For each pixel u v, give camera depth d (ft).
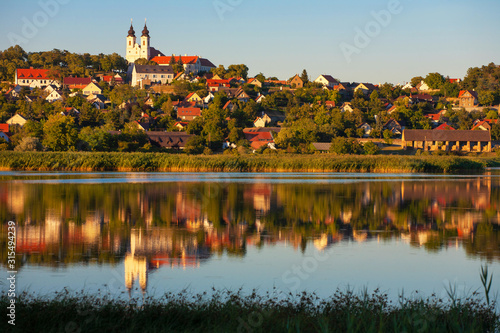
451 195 246.68
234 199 226.58
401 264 120.88
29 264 115.96
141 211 191.52
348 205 211.41
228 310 73.67
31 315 69.26
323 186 282.97
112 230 156.04
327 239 147.33
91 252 128.36
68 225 162.71
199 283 103.55
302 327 67.21
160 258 123.85
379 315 70.74
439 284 105.70
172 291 97.09
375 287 102.83
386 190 265.75
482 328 70.44
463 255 129.80
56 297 80.48
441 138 629.92
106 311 72.02
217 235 151.02
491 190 268.21
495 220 179.01
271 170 400.06
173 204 209.97
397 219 179.73
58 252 127.65
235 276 109.29
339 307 76.28
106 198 224.33
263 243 141.49
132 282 103.24
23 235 146.61
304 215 186.39
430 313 72.49
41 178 312.09
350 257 126.93
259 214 188.03
